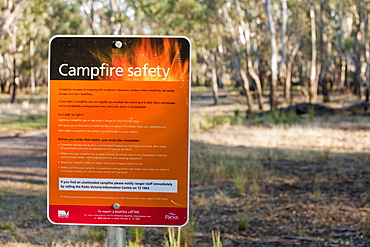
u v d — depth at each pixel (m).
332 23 43.12
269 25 28.64
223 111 32.66
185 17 32.22
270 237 6.52
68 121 2.11
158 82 2.10
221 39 36.72
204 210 8.12
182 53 2.10
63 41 2.11
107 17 33.59
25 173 11.60
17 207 8.02
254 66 41.28
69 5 37.91
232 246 6.17
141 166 2.10
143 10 31.69
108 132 2.10
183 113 2.10
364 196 8.66
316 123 21.06
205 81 75.12
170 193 2.10
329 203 8.30
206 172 11.20
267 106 34.25
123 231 2.15
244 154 13.82
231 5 33.66
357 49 38.62
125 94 2.10
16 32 41.56
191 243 6.23
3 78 58.44
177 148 2.09
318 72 34.91
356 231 6.64
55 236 6.38
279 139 16.98
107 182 2.10
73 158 2.11
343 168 11.52
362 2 35.44
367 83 33.25
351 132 17.83
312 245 5.95
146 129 2.11
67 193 2.11
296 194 9.09
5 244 5.71
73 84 2.11
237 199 8.84
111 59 2.11
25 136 19.83
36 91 56.97
